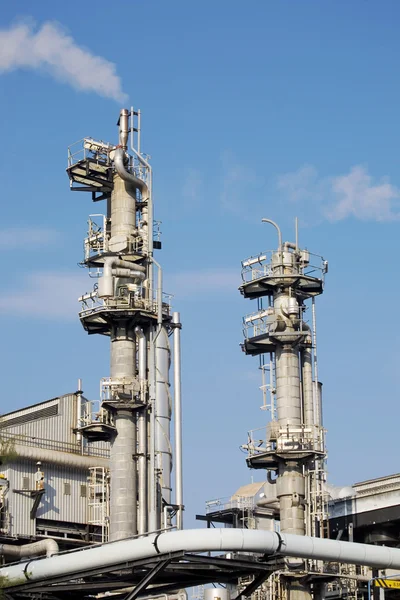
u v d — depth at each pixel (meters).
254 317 113.69
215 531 81.94
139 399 104.19
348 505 118.94
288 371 111.25
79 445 123.81
